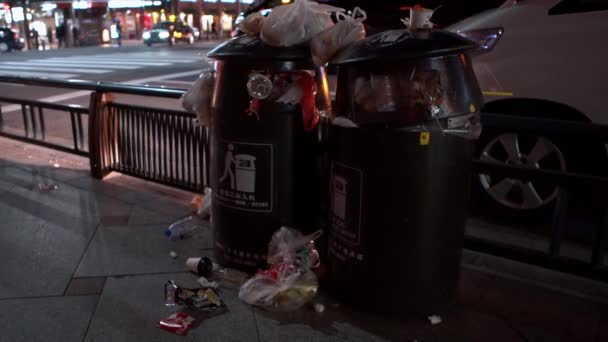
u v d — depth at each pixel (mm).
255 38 2852
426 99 2291
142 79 13242
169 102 9820
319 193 3146
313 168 3021
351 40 2617
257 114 2799
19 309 2707
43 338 2469
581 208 4277
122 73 14797
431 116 2311
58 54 25016
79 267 3186
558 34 3572
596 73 3445
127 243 3559
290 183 2930
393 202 2449
